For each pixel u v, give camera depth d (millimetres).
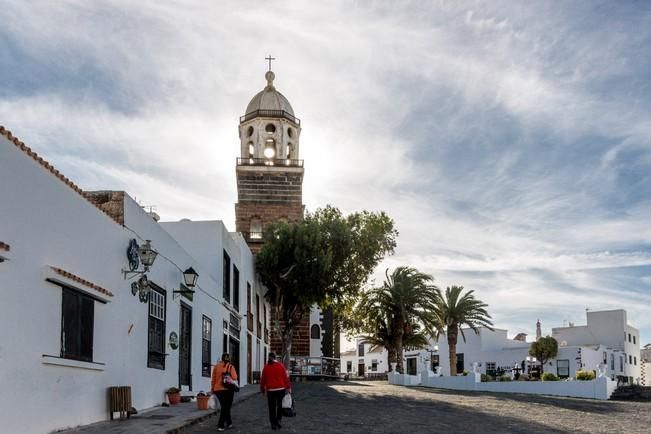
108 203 15203
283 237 41812
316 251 40531
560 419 18156
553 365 62375
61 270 11422
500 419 17578
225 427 14062
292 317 43719
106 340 13938
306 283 40719
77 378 12422
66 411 11914
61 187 11961
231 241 30781
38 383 10859
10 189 10164
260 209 53469
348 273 42500
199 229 27484
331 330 56125
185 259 20891
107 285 14086
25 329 10484
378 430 14297
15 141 10359
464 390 35875
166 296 18672
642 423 17625
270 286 43562
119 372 14727
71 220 12352
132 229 15773
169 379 18969
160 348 18109
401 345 48219
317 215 44438
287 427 14383
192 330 21750
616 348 70375
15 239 10273
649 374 80062
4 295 9906
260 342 42656
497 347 68500
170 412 16031
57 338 11570
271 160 54344
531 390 34031
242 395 24312
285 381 14047
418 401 23844
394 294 47594
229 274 30062
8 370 9945
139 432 11672
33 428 10656
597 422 17594
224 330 28297
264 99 55812
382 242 46750
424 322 47688
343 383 42938
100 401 13555
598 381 31266
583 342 73000
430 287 48156
